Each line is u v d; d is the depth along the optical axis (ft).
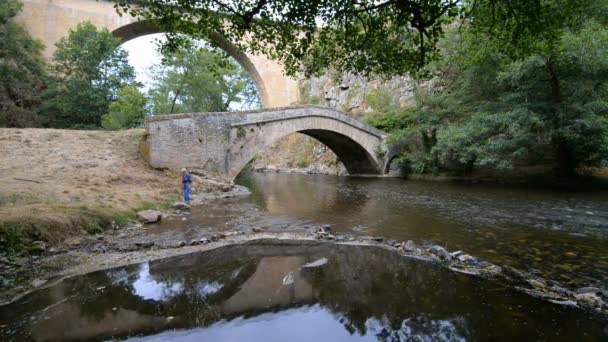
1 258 18.12
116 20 104.99
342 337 11.08
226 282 16.19
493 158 55.47
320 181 81.46
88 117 84.94
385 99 105.19
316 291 15.03
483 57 42.39
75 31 91.30
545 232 27.07
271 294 14.71
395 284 15.83
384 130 99.04
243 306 13.50
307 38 25.95
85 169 41.04
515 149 54.03
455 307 13.34
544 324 12.00
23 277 16.60
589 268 18.72
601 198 43.88
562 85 50.62
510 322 12.10
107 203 30.45
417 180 78.43
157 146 49.37
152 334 11.28
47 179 34.88
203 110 116.98
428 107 77.97
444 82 87.61
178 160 51.49
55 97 82.58
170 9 22.31
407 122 93.45
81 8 100.42
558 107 49.75
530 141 52.44
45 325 11.94
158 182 44.45
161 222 30.22
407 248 21.97
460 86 78.74
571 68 47.37
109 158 47.26
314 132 79.66
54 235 21.81
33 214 22.18
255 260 19.60
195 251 21.39
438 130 74.95
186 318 12.49
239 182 80.59
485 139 59.36
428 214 35.17
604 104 45.47
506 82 58.65
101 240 23.53
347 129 82.12
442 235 26.32
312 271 17.71
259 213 35.58
